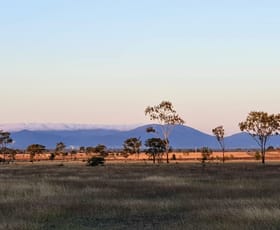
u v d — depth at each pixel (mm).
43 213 20234
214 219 17812
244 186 33719
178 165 89250
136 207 22906
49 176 47438
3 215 19641
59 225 18094
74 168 73375
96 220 19609
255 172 54906
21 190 29844
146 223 18750
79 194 28547
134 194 29250
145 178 43656
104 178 44625
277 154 189625
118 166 85062
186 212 21359
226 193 29141
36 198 26000
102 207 22906
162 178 43062
